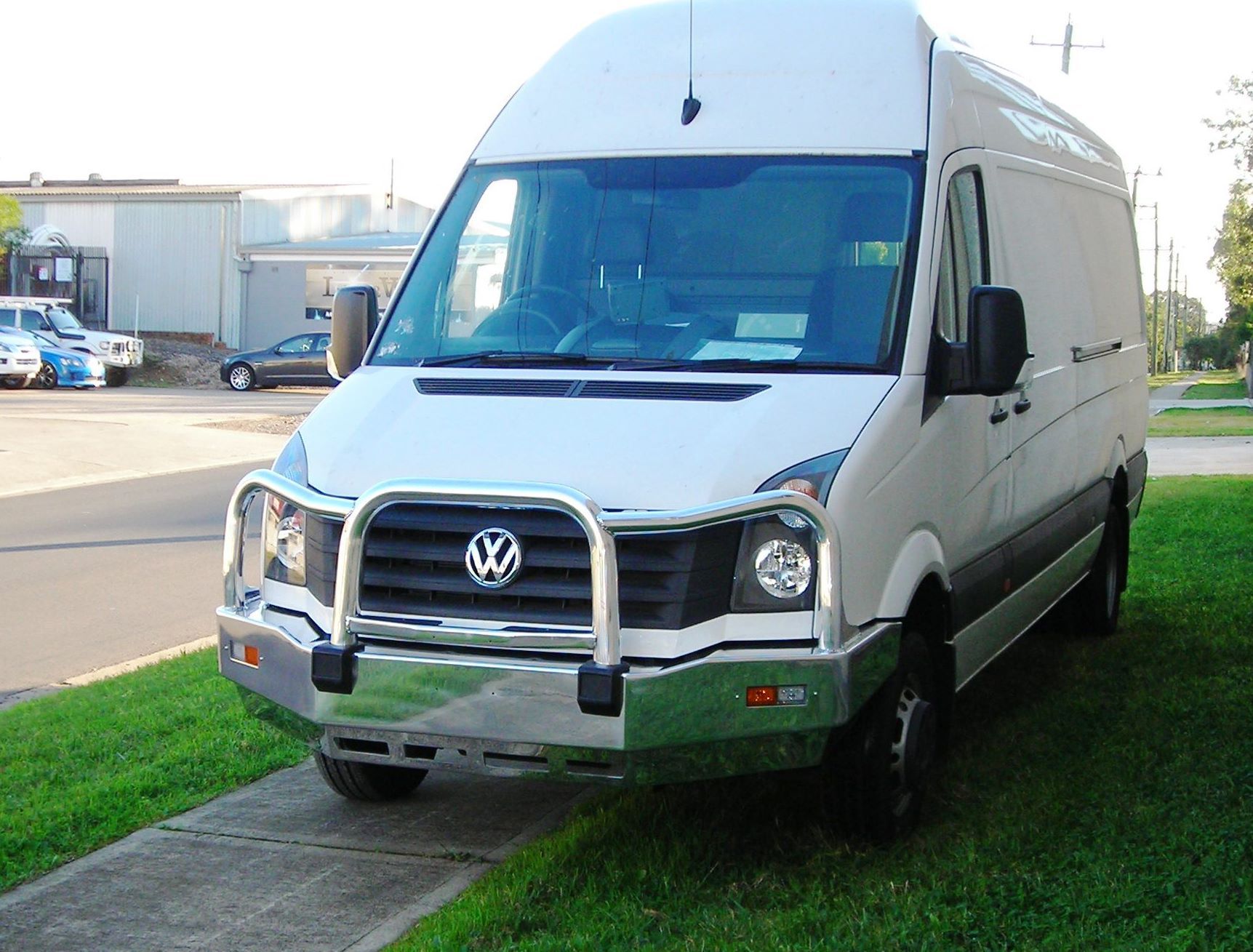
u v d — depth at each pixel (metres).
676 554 4.71
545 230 6.09
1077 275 7.98
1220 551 11.86
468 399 5.43
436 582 4.86
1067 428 7.63
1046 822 5.46
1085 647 8.67
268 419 28.70
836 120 5.97
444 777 6.50
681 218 5.93
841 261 5.66
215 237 51.09
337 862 5.45
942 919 4.57
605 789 6.18
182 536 14.37
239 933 4.80
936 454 5.53
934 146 5.86
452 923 4.65
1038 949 4.38
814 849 5.30
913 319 5.47
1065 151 8.07
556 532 4.74
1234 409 43.19
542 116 6.46
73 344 40.12
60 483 18.97
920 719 5.45
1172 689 7.44
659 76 6.34
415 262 6.33
